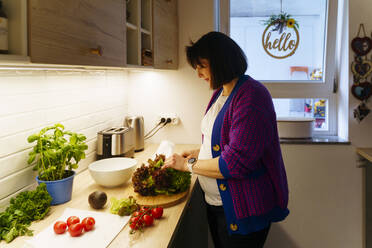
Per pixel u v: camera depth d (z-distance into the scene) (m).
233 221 1.24
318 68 2.36
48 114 1.41
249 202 1.20
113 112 2.11
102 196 1.21
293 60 2.37
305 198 2.25
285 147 2.22
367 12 2.12
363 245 2.21
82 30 0.99
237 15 2.37
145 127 2.37
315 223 2.26
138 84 2.35
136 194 1.35
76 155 1.30
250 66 2.41
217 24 2.42
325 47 2.31
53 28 0.84
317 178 2.22
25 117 1.26
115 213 1.18
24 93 1.25
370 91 2.13
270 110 1.19
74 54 0.94
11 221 1.04
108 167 1.57
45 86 1.38
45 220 1.13
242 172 1.15
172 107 2.32
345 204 2.21
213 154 1.28
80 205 1.26
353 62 2.15
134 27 1.56
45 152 1.23
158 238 1.01
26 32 0.76
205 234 2.28
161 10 1.85
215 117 1.32
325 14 2.30
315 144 2.19
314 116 2.42
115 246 0.97
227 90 1.31
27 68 1.12
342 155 2.19
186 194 1.38
